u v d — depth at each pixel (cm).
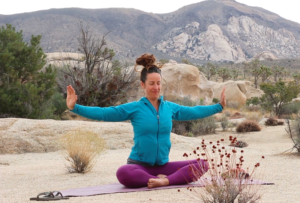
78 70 2152
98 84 2017
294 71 16275
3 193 522
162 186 501
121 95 2078
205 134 2073
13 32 1972
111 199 432
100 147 808
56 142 1219
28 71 1862
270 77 12700
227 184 373
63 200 435
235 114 3144
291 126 1652
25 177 687
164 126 507
